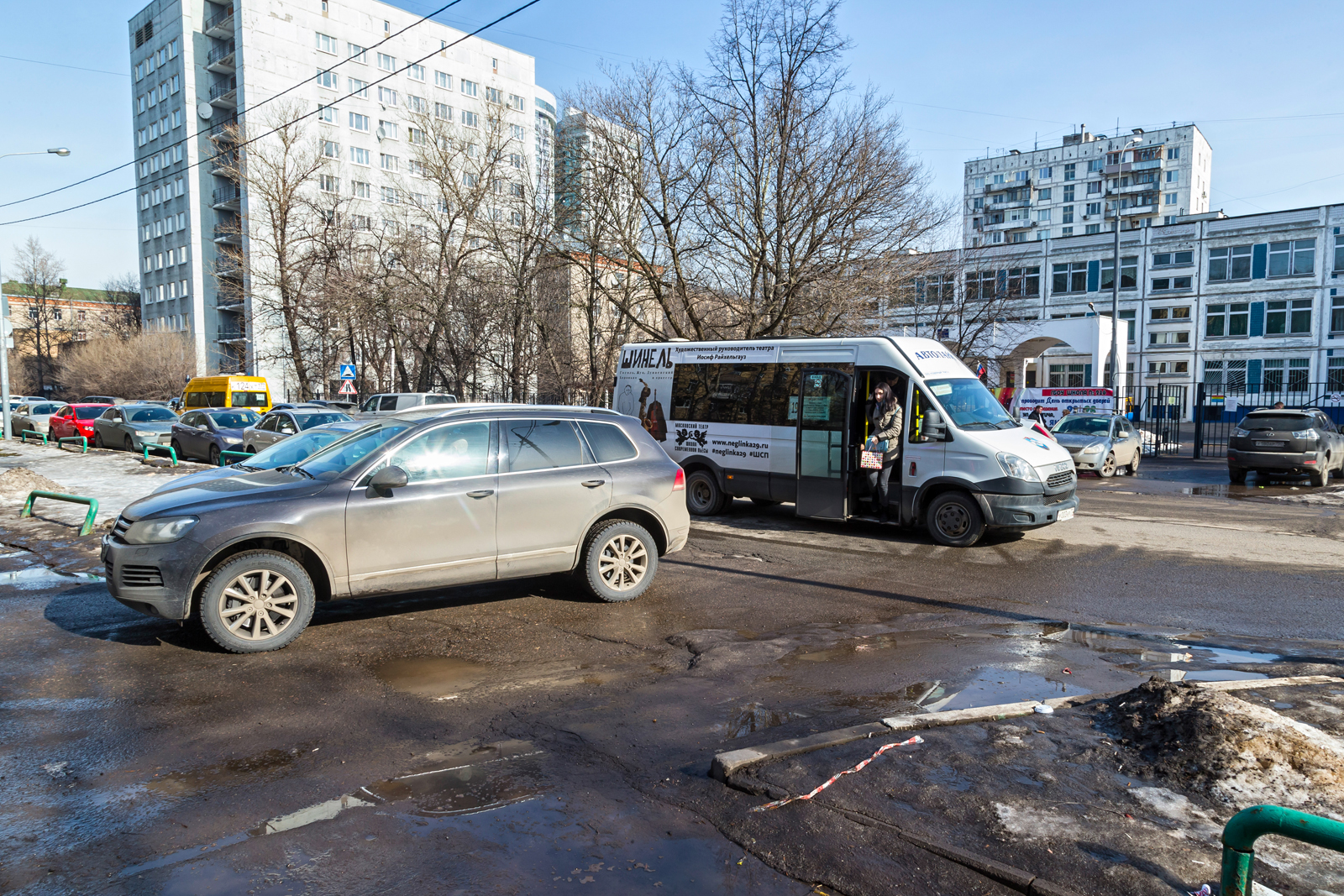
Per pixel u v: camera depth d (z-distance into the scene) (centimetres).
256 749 390
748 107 2142
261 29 5612
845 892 274
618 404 1321
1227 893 208
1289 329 4850
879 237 2091
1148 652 557
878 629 614
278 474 608
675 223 2234
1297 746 347
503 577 635
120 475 1633
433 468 610
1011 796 330
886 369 1025
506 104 3300
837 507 1042
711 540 1003
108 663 519
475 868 289
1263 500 1478
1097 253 5403
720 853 299
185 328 6269
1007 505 930
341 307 3391
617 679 495
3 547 909
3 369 2731
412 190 6366
